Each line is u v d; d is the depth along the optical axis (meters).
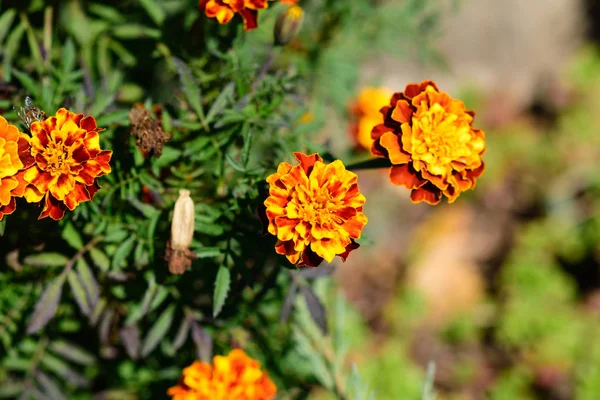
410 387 0.91
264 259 0.54
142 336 0.59
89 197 0.48
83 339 0.61
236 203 0.51
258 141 0.59
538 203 1.20
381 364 0.92
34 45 0.59
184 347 0.60
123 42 0.63
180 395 0.53
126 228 0.54
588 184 1.21
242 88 0.55
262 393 0.53
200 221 0.52
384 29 0.73
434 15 0.75
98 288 0.55
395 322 1.01
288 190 0.48
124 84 0.63
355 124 0.71
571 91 1.33
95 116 0.53
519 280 1.06
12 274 0.57
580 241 1.12
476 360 1.01
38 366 0.59
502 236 1.15
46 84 0.55
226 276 0.51
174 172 0.54
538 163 1.25
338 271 1.05
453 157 0.50
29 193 0.47
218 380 0.53
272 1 0.56
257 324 0.61
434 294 1.06
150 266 0.54
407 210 1.14
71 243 0.54
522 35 1.31
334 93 0.70
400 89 1.13
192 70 0.57
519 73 1.33
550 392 0.98
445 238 1.11
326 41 0.71
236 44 0.56
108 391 0.63
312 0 0.70
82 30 0.63
